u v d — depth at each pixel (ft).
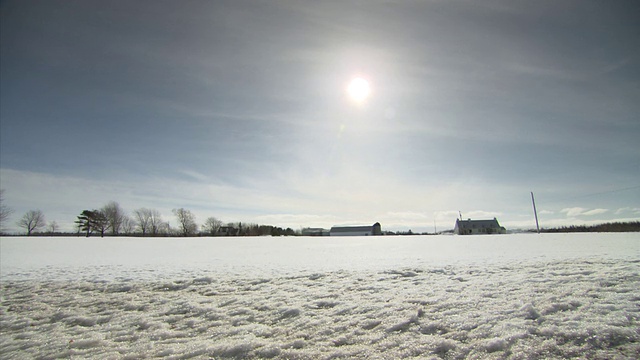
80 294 21.83
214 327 14.01
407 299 16.10
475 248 50.14
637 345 9.01
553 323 11.03
